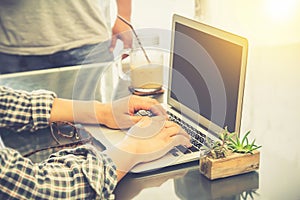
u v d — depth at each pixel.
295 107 1.62
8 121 1.56
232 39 1.40
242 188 1.25
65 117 1.58
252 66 1.83
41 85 1.79
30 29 2.32
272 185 1.26
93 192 1.23
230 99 1.43
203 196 1.22
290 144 1.43
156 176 1.29
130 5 2.38
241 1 2.06
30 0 2.28
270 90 1.71
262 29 1.99
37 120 1.57
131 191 1.24
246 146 1.31
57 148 1.43
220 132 1.45
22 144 1.46
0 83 1.79
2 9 2.29
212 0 2.23
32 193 1.20
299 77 1.78
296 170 1.32
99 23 2.38
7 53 2.34
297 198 1.21
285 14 1.92
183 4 2.42
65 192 1.21
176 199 1.21
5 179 1.19
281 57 1.87
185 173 1.31
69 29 2.34
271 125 1.52
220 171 1.27
